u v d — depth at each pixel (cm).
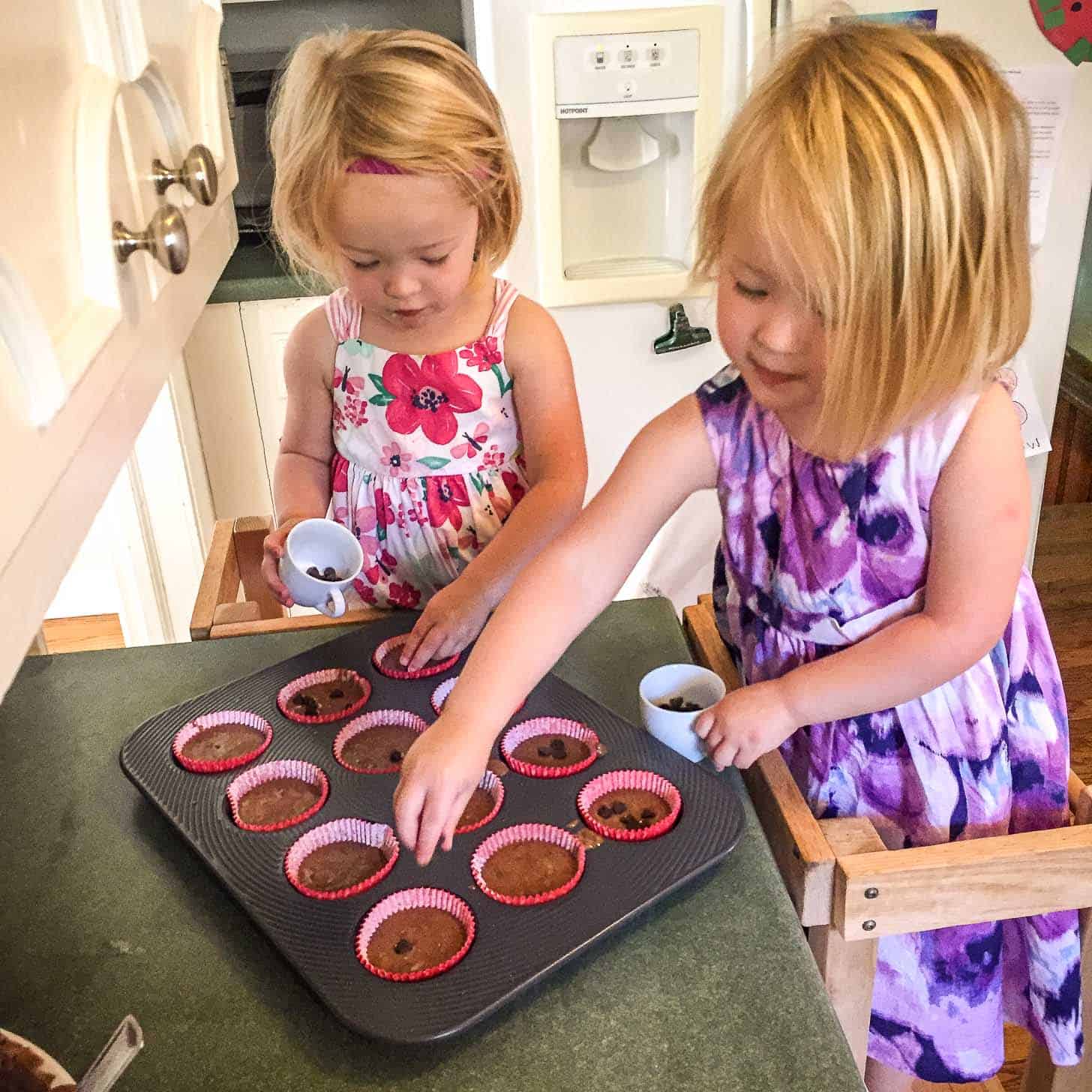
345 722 86
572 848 73
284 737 84
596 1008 63
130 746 83
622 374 169
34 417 42
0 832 79
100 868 75
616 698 92
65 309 50
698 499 177
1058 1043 87
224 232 93
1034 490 191
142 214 62
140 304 61
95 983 66
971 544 76
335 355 113
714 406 85
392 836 74
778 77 69
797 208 62
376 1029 59
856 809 89
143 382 61
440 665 93
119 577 210
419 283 93
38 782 84
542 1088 58
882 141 62
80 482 50
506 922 67
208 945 68
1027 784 91
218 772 80
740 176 66
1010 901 73
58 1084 55
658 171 163
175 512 204
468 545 115
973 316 66
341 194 87
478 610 96
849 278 63
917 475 77
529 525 102
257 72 199
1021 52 158
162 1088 59
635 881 69
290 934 66
